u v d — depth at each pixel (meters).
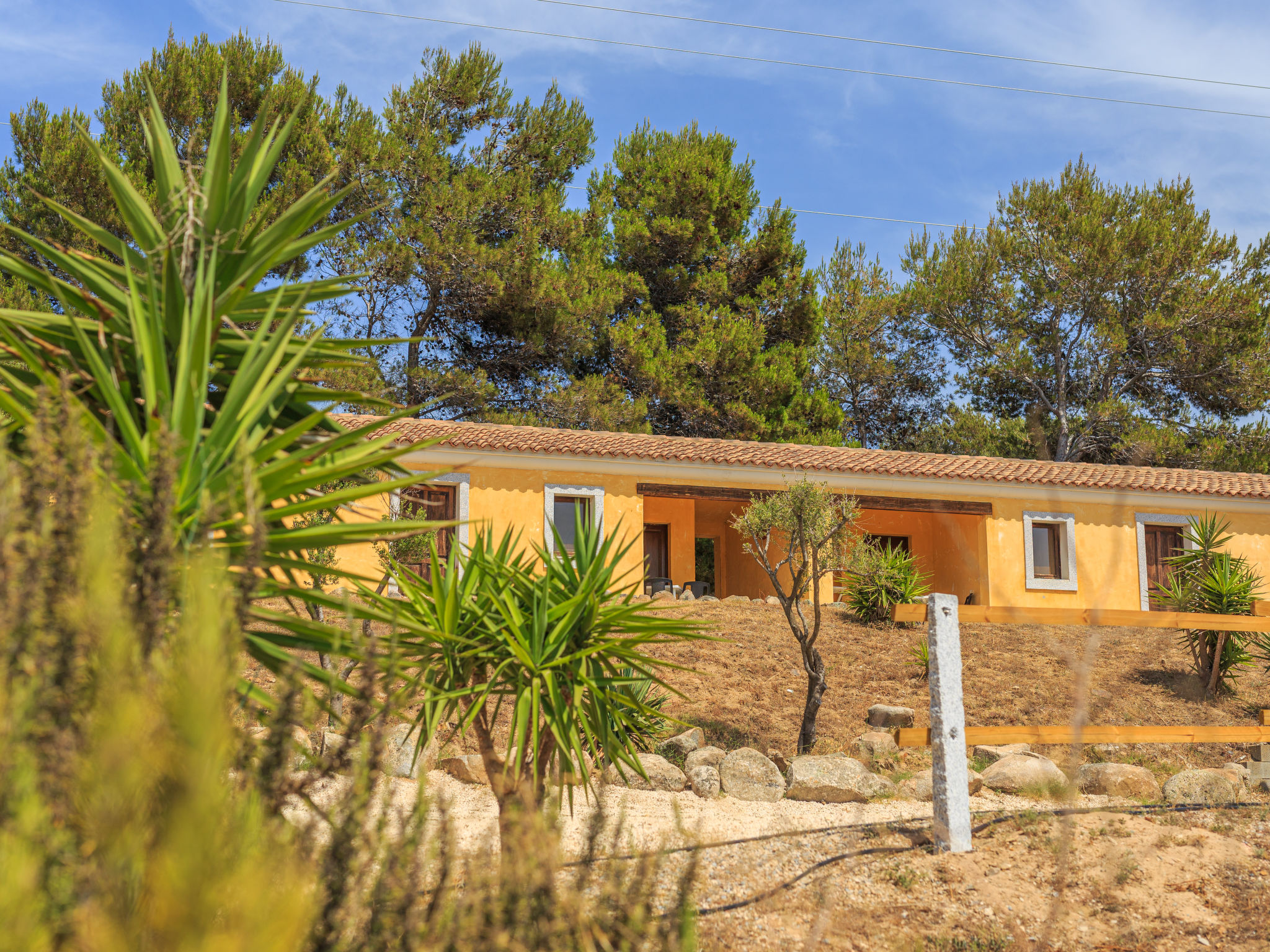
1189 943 4.44
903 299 32.62
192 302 3.29
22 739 1.68
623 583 17.94
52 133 20.36
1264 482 21.69
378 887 2.16
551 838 2.42
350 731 2.51
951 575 21.69
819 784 8.09
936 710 5.93
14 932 1.36
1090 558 19.98
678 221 29.22
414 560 10.66
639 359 27.30
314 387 3.49
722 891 4.96
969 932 4.55
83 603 1.86
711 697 11.44
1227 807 6.80
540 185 28.77
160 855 1.41
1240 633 12.08
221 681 1.65
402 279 24.59
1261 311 28.38
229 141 3.57
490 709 9.41
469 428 18.95
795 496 10.81
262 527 2.43
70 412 2.37
